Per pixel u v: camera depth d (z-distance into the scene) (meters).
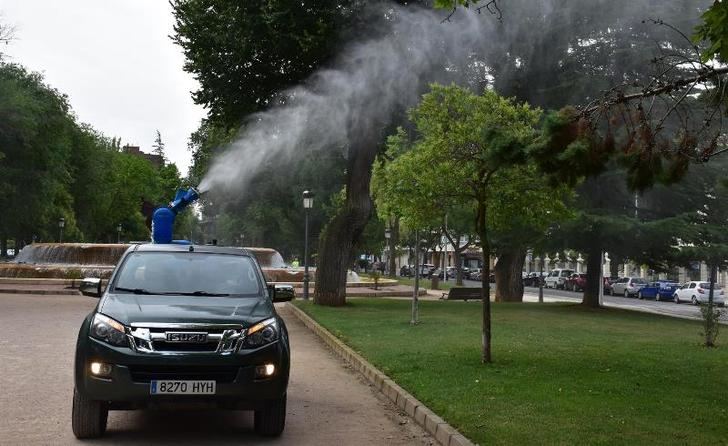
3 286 29.58
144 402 6.14
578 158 7.54
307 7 21.39
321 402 8.62
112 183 77.50
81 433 6.45
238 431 7.03
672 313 32.31
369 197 23.33
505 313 21.59
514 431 6.65
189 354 6.21
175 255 7.82
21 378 9.51
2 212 47.72
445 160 11.20
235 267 7.84
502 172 11.02
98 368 6.15
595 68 23.92
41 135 48.75
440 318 18.78
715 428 6.96
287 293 7.94
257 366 6.37
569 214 11.60
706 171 23.00
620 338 15.29
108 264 35.03
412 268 80.06
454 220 24.73
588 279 26.27
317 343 14.66
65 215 58.81
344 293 23.22
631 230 22.81
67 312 19.94
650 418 7.29
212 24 22.81
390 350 12.15
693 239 23.19
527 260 86.81
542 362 11.02
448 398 8.12
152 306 6.63
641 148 7.61
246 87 23.62
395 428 7.39
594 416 7.31
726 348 14.02
